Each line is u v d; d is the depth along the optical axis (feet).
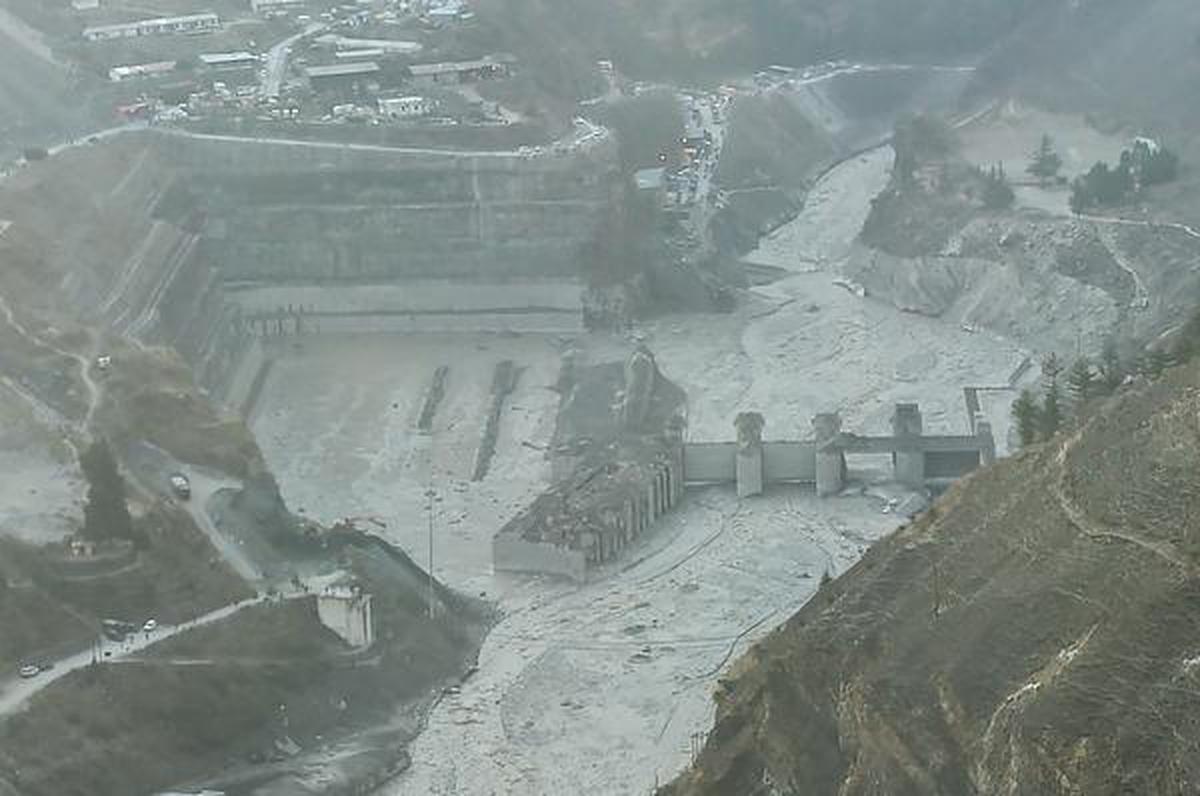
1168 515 542.57
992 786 478.59
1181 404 593.83
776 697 611.06
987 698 513.45
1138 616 484.74
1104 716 453.99
